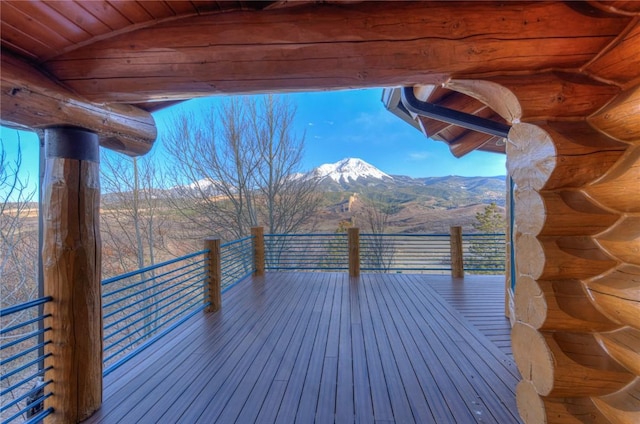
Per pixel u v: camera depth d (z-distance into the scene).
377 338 2.90
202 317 3.46
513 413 1.85
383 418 1.83
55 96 1.53
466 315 3.48
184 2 1.35
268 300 4.06
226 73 1.45
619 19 1.30
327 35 1.40
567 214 1.21
